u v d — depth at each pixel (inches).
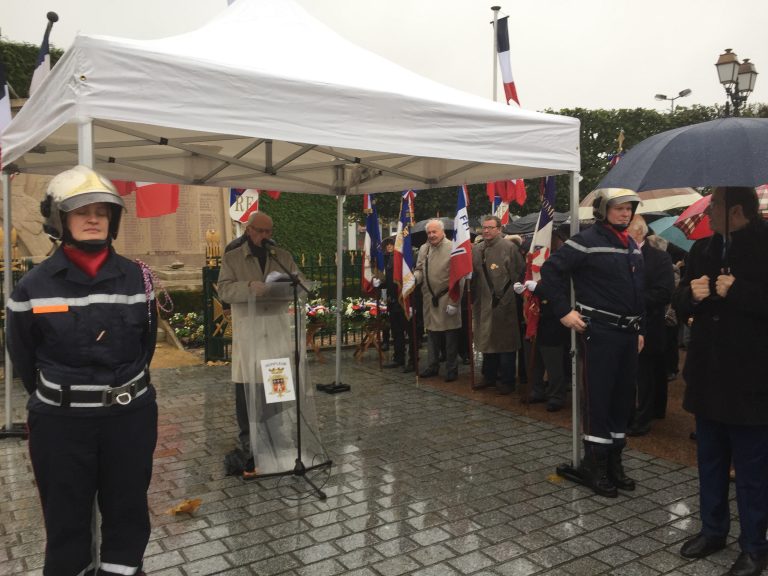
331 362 342.3
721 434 124.0
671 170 110.6
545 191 196.1
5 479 174.6
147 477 101.3
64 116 116.6
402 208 284.0
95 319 93.5
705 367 121.0
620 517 146.3
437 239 288.0
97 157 207.8
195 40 144.6
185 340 393.1
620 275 151.7
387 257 332.8
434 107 146.8
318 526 142.8
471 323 275.0
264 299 171.0
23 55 479.2
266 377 170.1
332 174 270.8
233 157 205.3
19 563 126.7
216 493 162.9
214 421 231.0
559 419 229.6
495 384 283.1
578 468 170.6
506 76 340.2
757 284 114.3
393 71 168.7
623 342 152.8
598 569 122.6
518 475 173.9
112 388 95.0
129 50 113.3
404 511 150.6
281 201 647.8
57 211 92.5
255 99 125.6
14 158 157.8
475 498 158.1
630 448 195.6
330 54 162.2
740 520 120.0
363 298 399.9
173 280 475.8
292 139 129.6
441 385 286.4
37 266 95.3
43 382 93.4
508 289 255.9
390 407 248.1
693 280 121.9
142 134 175.5
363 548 132.0
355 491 163.2
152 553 130.3
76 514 95.6
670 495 159.2
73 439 93.4
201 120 120.2
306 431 179.9
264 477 172.2
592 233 154.0
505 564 124.8
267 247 178.2
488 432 214.4
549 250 195.6
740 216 116.6
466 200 257.4
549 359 235.5
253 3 174.6
